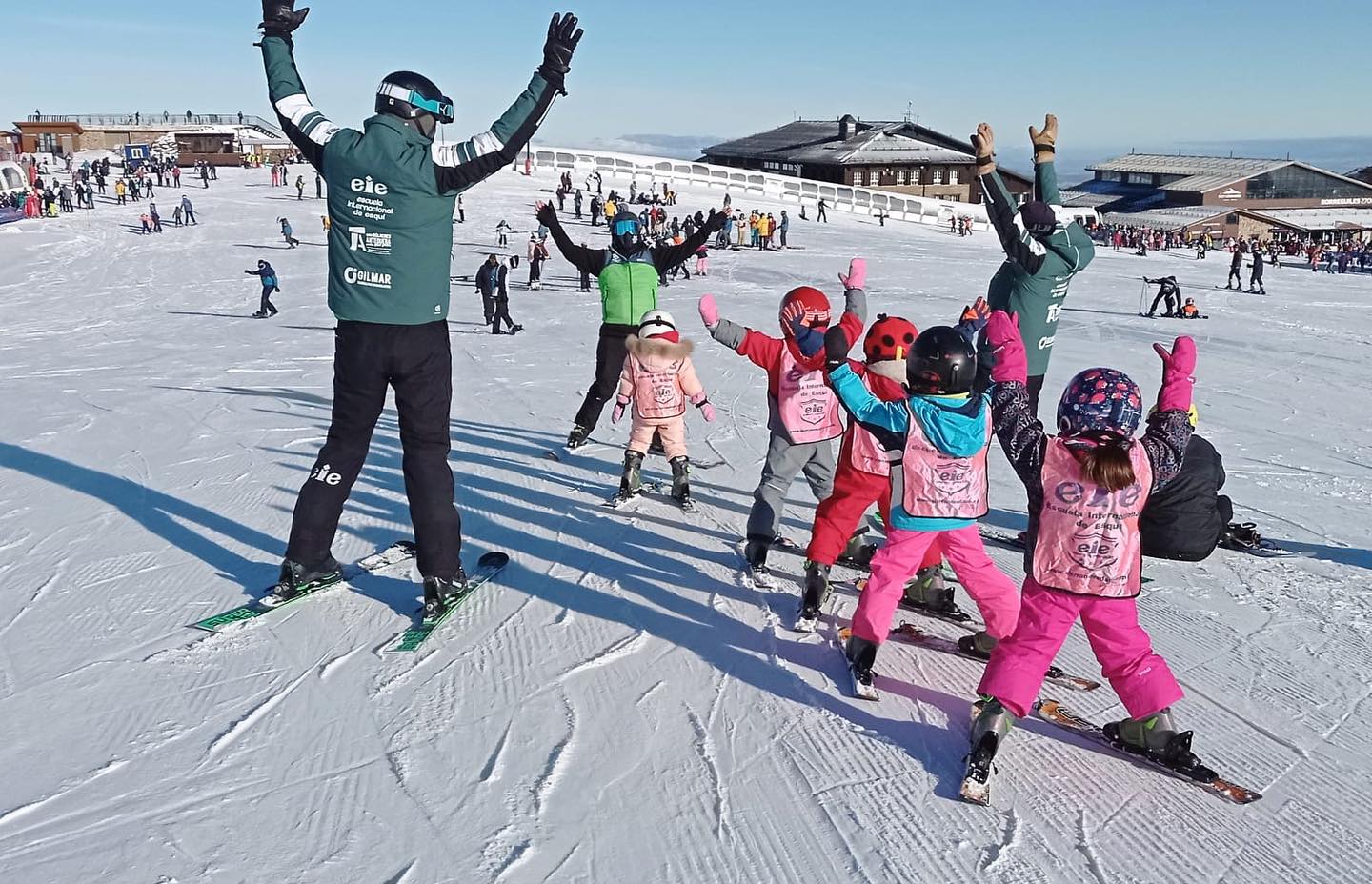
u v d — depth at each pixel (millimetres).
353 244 4496
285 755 3719
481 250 33469
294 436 8984
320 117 4590
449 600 4969
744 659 4609
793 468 5535
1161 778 3715
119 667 4375
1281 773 3748
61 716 3953
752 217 37719
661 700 4211
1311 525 6812
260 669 4387
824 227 46125
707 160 79125
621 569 5723
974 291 25766
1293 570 5871
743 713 4121
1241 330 19359
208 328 18875
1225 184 69750
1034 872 3166
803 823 3395
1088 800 3576
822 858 3215
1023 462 3660
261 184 54156
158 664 4406
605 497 7133
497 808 3432
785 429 5418
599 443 8875
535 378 12875
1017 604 4297
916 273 30031
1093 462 3453
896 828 3383
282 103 4598
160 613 4957
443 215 4559
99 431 9203
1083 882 3119
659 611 5137
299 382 12406
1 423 9570
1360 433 10180
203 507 6688
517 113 4410
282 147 81312
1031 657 3596
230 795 3461
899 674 4500
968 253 37438
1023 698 3545
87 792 3459
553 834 3305
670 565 5805
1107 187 81125
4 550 5836
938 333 3998
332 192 4477
